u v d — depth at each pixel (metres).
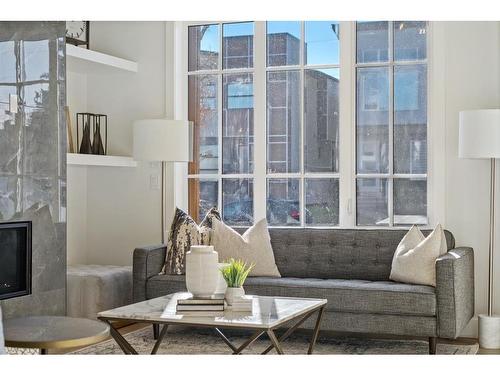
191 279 4.27
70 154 6.02
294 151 6.42
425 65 6.03
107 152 6.91
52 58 5.07
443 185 5.88
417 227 5.57
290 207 6.43
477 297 5.77
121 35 6.88
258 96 6.50
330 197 6.31
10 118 4.71
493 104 5.77
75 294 6.00
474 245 5.79
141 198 6.82
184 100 6.77
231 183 6.62
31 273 4.90
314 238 5.92
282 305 4.33
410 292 4.99
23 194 4.82
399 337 5.74
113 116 6.91
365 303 5.08
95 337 3.79
